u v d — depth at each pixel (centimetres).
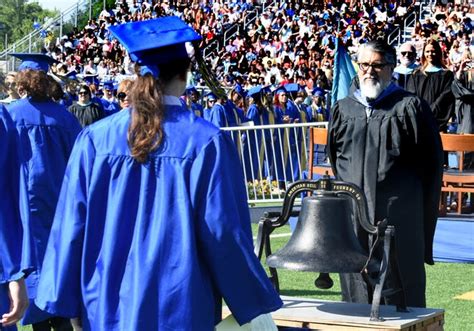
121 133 437
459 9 4138
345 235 578
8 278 477
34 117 826
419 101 719
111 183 434
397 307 590
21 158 495
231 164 435
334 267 560
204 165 426
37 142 819
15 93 855
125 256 428
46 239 800
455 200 1398
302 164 1550
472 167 1351
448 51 3472
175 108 439
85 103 2302
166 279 418
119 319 423
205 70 468
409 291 714
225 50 4850
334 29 4509
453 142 1243
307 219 579
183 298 416
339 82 1577
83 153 441
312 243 571
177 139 430
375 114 724
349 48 4128
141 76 442
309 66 3956
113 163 434
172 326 416
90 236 436
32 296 768
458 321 898
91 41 5716
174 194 425
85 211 438
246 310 425
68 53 5709
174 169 426
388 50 723
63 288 435
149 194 427
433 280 1108
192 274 418
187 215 421
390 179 716
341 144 739
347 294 718
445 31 3853
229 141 439
